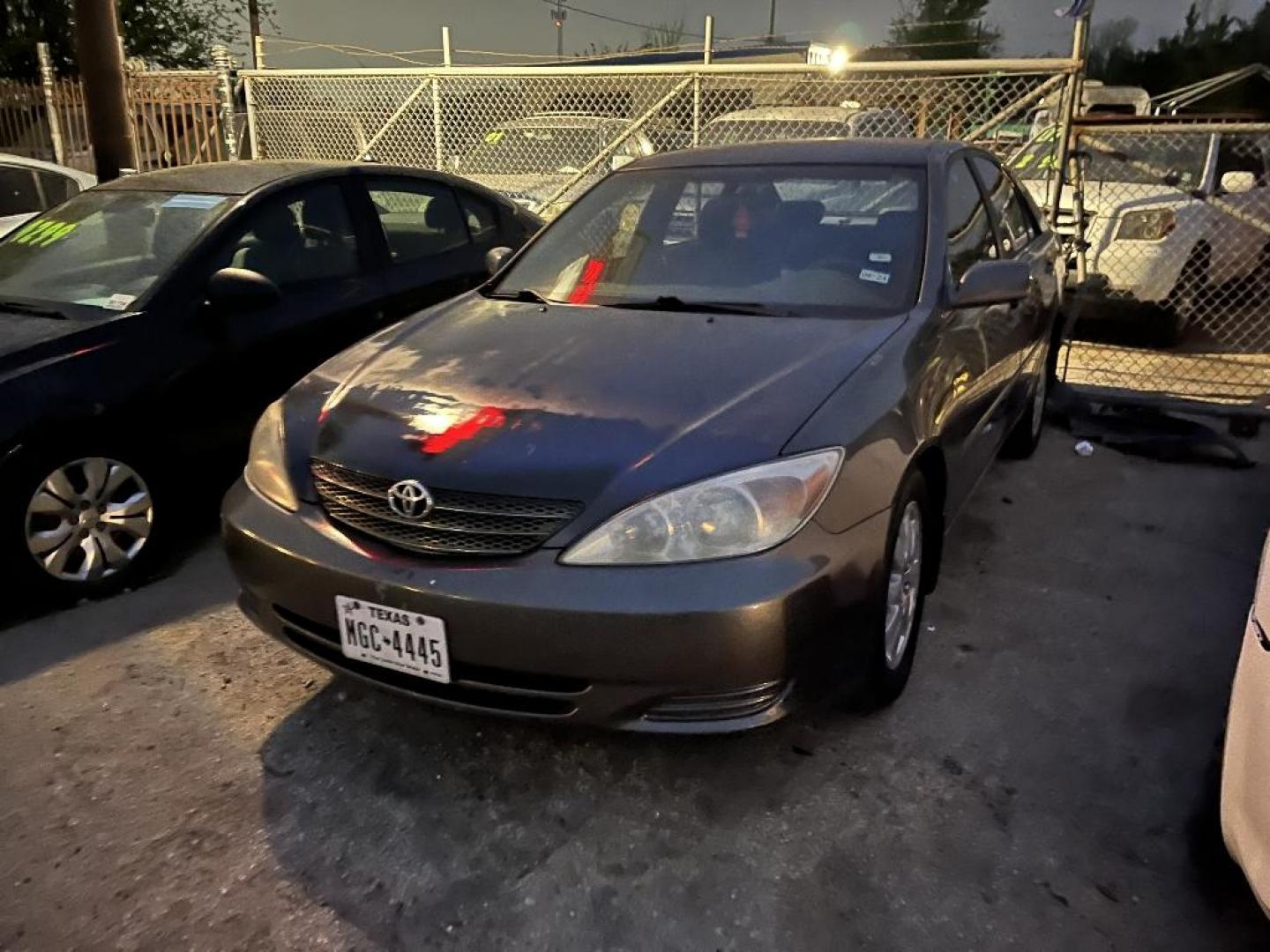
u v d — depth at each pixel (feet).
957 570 13.25
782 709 7.92
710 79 24.81
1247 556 13.74
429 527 8.16
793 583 7.64
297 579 8.65
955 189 12.51
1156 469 17.47
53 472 11.97
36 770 9.19
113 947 7.22
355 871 7.94
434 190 17.71
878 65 21.97
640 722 7.83
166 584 12.95
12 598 12.58
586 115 27.71
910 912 7.45
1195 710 9.96
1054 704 10.09
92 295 13.57
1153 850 8.04
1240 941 7.16
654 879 7.81
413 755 9.38
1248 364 24.34
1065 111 20.94
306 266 15.25
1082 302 23.88
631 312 10.91
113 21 25.72
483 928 7.38
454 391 9.31
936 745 9.41
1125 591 12.66
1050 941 7.17
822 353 9.45
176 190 15.44
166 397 13.00
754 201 12.29
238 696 10.38
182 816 8.57
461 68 27.09
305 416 9.69
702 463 7.88
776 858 8.00
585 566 7.64
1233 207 23.62
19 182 25.13
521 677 7.94
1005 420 14.12
